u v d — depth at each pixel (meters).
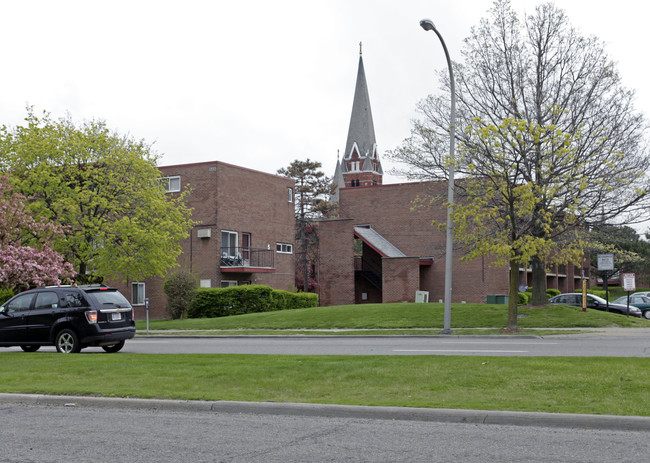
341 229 44.53
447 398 9.17
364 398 9.35
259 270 41.22
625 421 7.72
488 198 23.55
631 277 30.52
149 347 19.33
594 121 26.44
